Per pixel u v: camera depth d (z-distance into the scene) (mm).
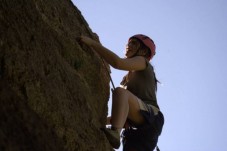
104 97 5293
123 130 4570
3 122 2520
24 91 3143
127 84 4664
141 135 4438
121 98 4168
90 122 4191
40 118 3164
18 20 3551
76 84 4336
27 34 3596
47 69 3707
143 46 4816
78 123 3809
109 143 4293
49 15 4621
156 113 4500
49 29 4293
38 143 2824
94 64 5156
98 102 5070
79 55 4836
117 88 4289
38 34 3869
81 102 4207
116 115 4102
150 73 4617
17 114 2781
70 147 3479
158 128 4488
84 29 5594
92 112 4465
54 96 3533
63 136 3434
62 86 3867
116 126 4062
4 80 2967
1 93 2713
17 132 2627
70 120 3645
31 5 4027
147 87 4578
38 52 3658
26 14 3795
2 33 3160
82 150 3625
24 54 3355
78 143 3588
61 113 3514
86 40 4859
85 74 4922
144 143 4414
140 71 4621
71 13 5422
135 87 4586
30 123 2889
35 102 3215
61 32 4652
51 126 3320
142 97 4543
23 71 3207
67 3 5492
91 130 4020
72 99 3984
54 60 3984
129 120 4438
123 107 4129
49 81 3604
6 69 3039
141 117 4340
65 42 4590
